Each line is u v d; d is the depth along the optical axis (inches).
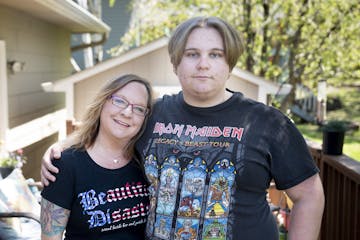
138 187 67.0
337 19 272.2
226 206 56.2
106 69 200.7
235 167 56.5
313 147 134.3
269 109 59.2
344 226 105.1
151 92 67.3
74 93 199.9
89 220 63.9
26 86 211.6
